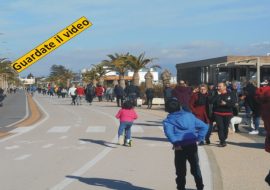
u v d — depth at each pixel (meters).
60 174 10.80
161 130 21.14
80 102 49.84
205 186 9.23
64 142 16.97
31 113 35.44
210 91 16.88
